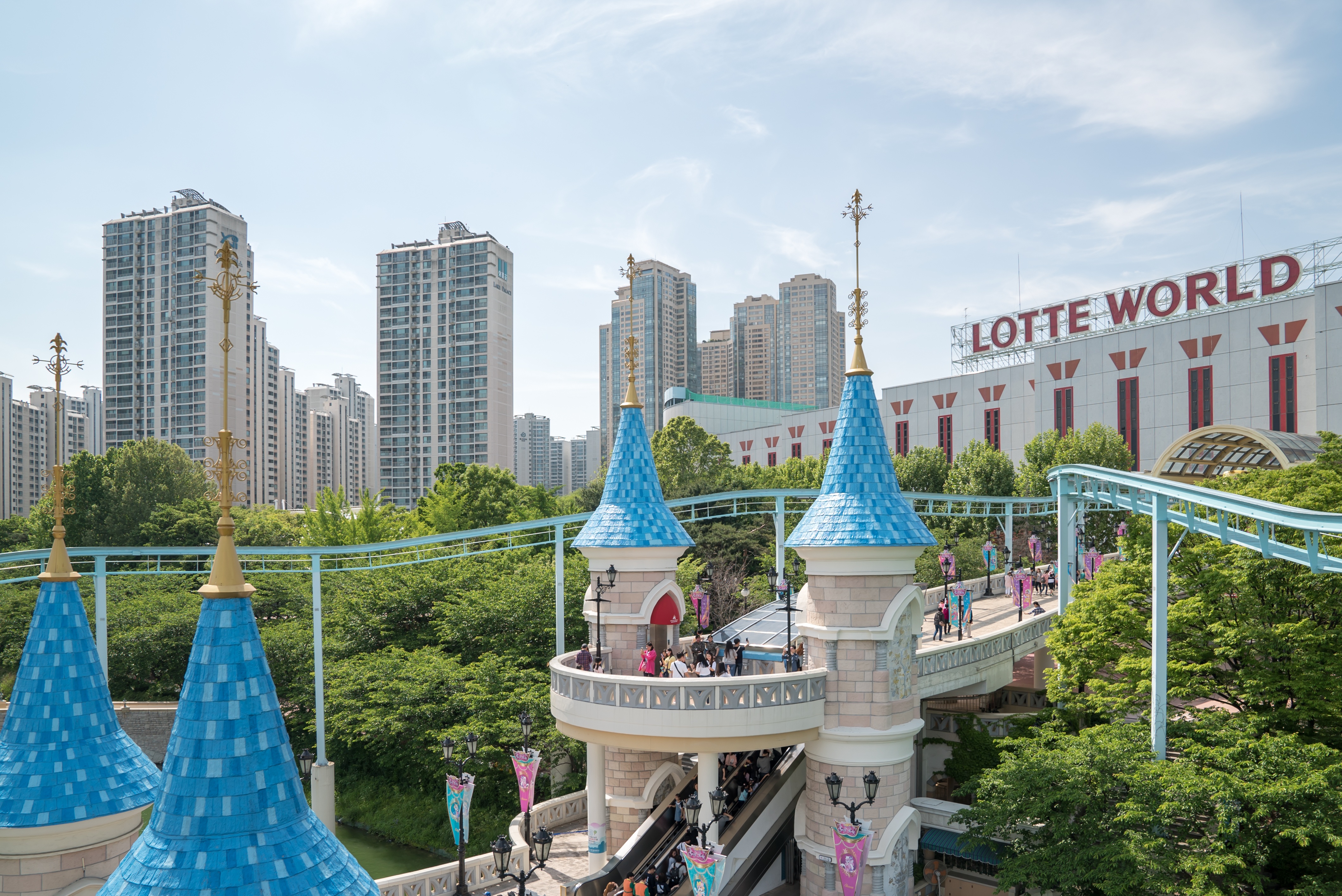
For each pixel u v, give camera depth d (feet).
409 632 189.47
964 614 164.04
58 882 57.77
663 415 619.26
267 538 282.77
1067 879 84.48
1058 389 298.97
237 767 39.81
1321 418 230.27
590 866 101.91
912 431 359.46
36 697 59.67
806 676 91.76
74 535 261.85
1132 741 95.25
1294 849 87.61
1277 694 97.14
